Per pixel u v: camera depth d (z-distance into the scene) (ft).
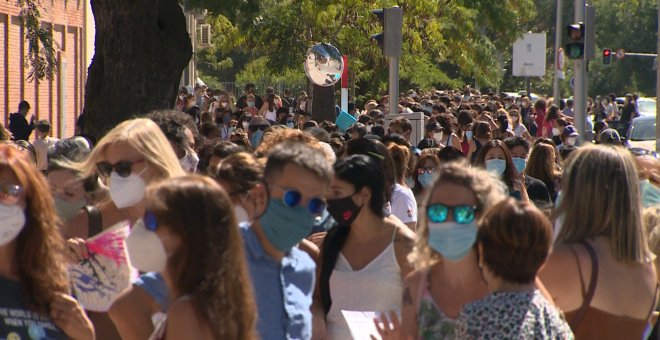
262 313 36.91
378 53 264.72
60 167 48.21
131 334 37.68
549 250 34.73
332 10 233.96
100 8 112.37
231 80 612.29
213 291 31.09
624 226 40.16
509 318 33.50
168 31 113.60
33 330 36.04
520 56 431.84
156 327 36.68
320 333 45.34
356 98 311.27
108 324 44.24
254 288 36.94
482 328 33.71
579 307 40.01
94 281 43.83
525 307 33.71
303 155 37.04
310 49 177.68
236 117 213.87
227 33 223.92
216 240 31.35
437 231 35.70
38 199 36.17
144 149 44.09
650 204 60.85
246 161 44.78
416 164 76.59
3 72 202.18
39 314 36.19
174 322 31.22
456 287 37.22
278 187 36.96
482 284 37.01
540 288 36.55
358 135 107.55
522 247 33.65
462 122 165.27
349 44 254.27
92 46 273.95
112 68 112.27
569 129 132.16
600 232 40.37
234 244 31.89
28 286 36.04
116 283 43.86
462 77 452.76
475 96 378.73
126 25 111.45
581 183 40.50
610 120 393.70
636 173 40.98
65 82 246.68
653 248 49.98
